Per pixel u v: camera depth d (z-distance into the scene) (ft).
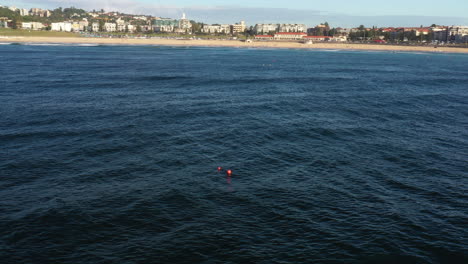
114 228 74.79
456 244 71.46
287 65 465.06
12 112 166.09
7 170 102.22
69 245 69.00
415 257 67.21
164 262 64.59
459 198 91.76
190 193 90.84
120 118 160.76
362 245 70.44
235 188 94.27
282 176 102.78
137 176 100.73
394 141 139.44
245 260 65.41
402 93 258.16
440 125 167.22
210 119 163.32
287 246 69.77
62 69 341.62
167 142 129.90
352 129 154.51
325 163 113.80
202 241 70.69
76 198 87.10
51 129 141.59
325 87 278.26
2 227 74.02
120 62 433.89
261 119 166.61
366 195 92.02
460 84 320.29
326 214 81.82
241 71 373.40
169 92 231.30
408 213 83.15
